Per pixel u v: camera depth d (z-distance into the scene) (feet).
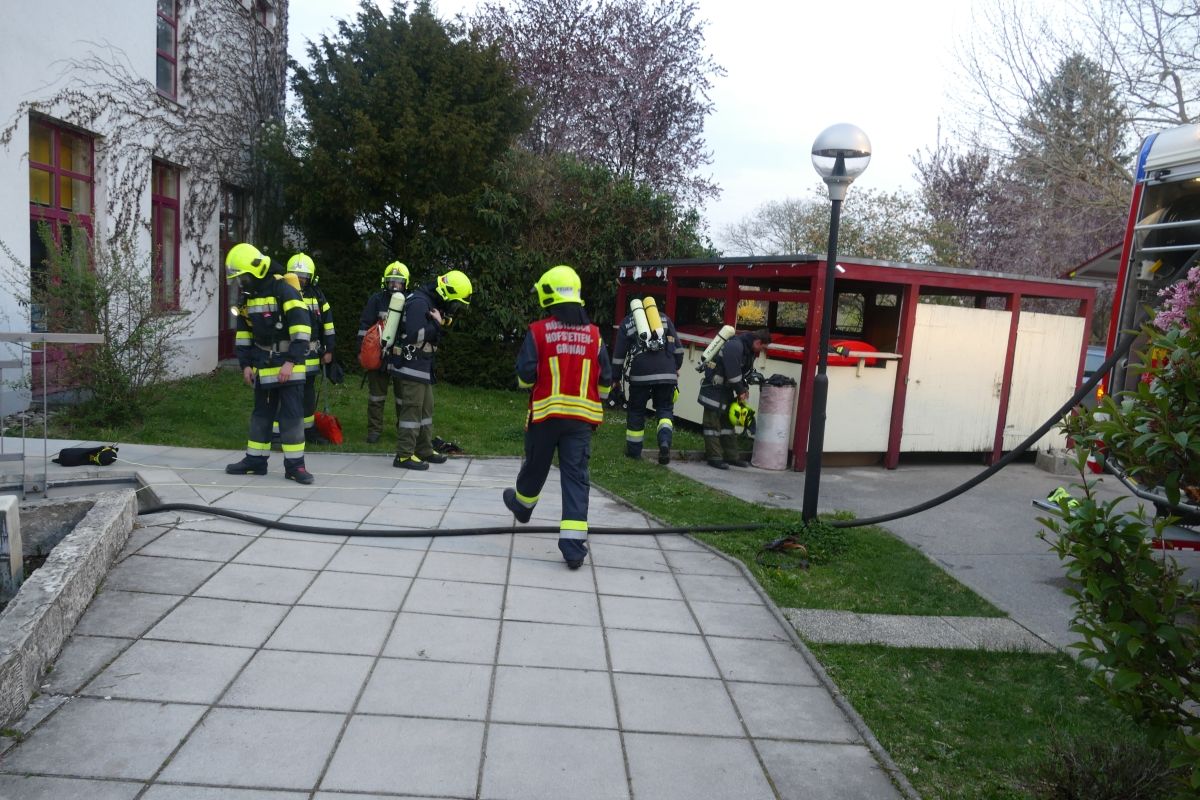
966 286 33.17
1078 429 9.78
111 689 11.07
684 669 13.39
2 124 26.96
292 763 9.86
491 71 48.91
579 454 17.47
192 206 41.73
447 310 25.73
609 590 16.57
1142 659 8.83
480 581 16.26
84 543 13.88
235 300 47.83
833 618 16.20
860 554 20.59
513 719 11.33
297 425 22.27
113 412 28.58
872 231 70.49
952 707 13.03
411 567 16.62
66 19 30.14
